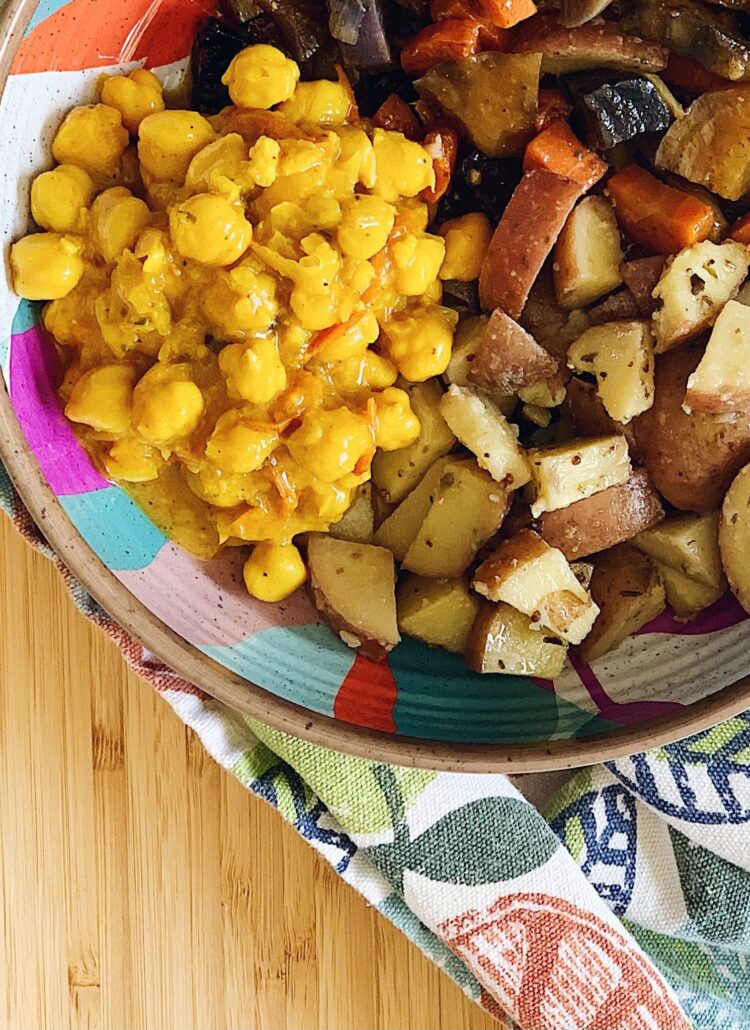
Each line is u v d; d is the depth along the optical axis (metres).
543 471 0.22
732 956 0.26
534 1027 0.24
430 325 0.22
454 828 0.24
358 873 0.25
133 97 0.21
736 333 0.21
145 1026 0.27
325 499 0.21
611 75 0.21
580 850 0.25
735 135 0.21
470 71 0.21
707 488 0.22
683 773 0.25
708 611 0.23
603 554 0.23
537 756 0.20
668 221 0.21
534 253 0.21
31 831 0.27
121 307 0.20
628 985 0.24
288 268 0.20
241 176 0.20
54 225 0.20
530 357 0.22
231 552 0.22
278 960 0.27
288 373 0.20
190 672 0.20
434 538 0.22
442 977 0.27
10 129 0.19
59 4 0.19
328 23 0.21
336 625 0.22
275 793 0.25
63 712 0.27
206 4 0.21
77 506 0.20
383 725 0.22
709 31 0.21
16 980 0.27
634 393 0.21
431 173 0.21
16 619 0.27
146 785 0.27
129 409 0.20
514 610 0.22
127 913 0.27
